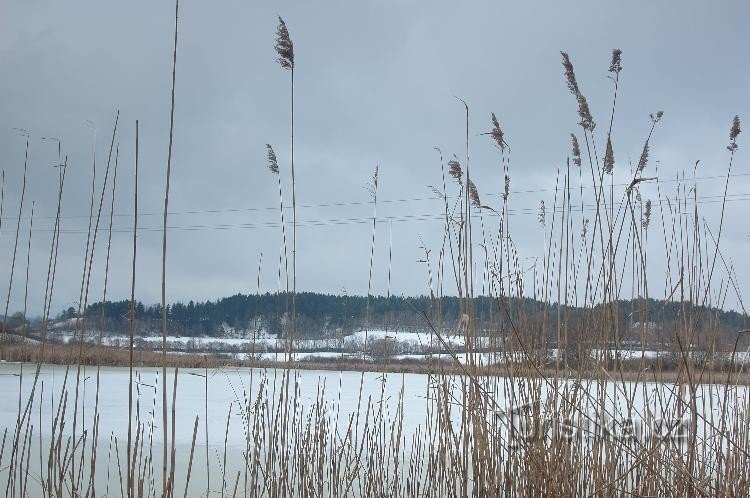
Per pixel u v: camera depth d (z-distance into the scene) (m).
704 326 5.43
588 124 5.70
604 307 5.38
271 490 6.44
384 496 6.91
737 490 4.89
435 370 6.59
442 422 6.35
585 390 5.05
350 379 23.83
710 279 5.50
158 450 11.29
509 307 5.84
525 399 5.44
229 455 11.01
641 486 5.19
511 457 5.53
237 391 20.02
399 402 7.19
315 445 7.15
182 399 18.39
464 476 5.59
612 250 5.38
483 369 5.82
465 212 5.83
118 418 14.50
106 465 9.85
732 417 5.32
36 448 10.64
